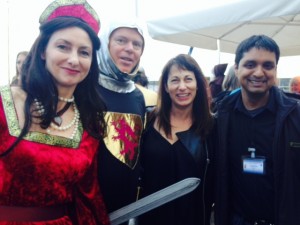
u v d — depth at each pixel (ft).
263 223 5.11
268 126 5.12
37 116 3.79
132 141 5.35
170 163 5.48
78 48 3.99
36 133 3.73
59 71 3.92
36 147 3.66
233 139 5.37
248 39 5.22
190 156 5.46
